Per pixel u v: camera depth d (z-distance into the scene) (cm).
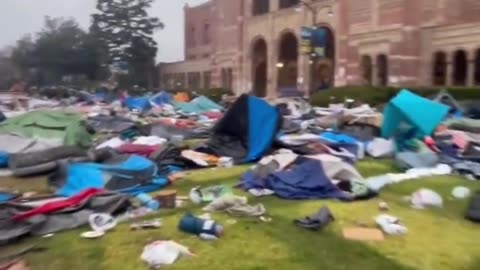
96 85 8975
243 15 6681
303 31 4359
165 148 1430
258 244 765
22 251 750
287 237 797
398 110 1616
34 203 927
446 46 3900
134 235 807
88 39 9612
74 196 937
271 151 1504
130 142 1684
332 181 1092
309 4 5350
